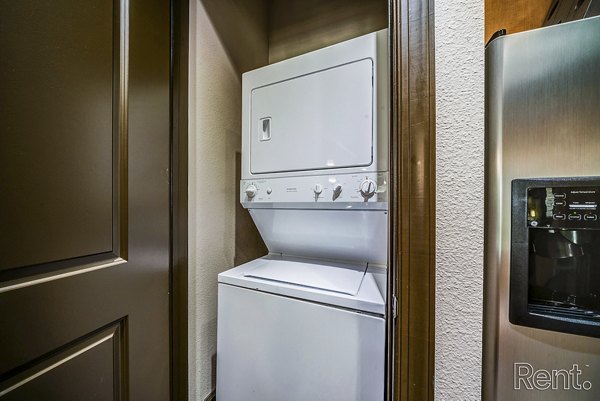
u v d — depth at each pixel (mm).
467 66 525
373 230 1122
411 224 557
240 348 1127
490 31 1233
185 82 1197
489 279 504
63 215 753
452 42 535
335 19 1847
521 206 479
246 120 1312
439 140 539
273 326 1051
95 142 839
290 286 1033
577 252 476
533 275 500
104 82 864
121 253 931
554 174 459
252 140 1288
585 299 475
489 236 503
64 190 754
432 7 547
